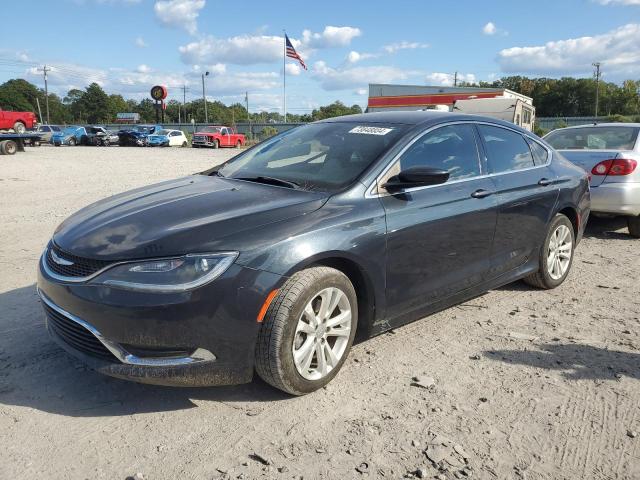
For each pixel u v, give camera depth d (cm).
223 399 320
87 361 302
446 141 417
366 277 345
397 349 391
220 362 295
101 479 251
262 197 348
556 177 509
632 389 340
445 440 283
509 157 471
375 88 2512
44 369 350
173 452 271
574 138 809
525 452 276
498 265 450
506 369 363
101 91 13075
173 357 290
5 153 2647
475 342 405
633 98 10019
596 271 601
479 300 499
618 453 276
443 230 388
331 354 332
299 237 311
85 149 3497
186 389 331
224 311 289
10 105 12012
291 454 271
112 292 287
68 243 320
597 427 298
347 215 336
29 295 486
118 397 320
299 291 305
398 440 283
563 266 536
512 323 444
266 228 308
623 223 881
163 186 414
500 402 322
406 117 427
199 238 296
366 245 338
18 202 1031
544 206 490
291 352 307
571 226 537
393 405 316
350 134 415
